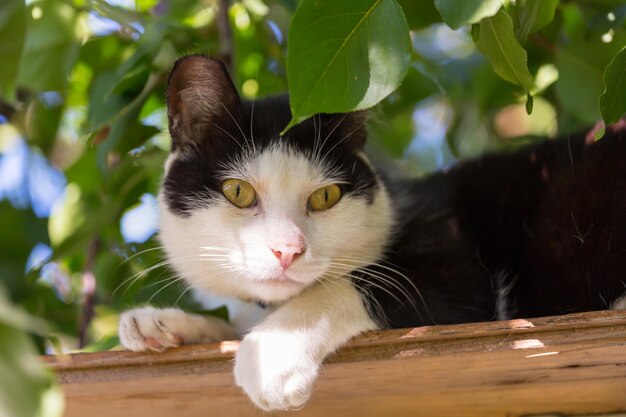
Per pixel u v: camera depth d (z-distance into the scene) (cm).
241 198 88
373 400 84
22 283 98
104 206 97
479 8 78
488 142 109
